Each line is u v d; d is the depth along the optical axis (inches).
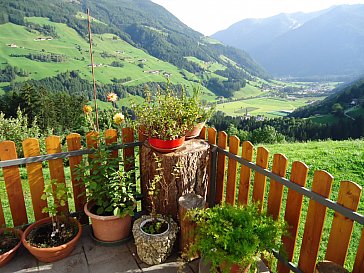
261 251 72.2
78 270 90.2
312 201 75.4
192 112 102.3
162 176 100.8
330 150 280.2
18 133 386.0
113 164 101.9
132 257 96.5
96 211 103.4
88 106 119.9
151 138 99.1
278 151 301.3
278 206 87.0
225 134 107.7
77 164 106.0
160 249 89.8
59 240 94.6
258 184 93.7
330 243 72.3
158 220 98.0
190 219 87.4
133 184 109.2
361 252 66.2
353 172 214.5
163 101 104.3
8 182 96.9
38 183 101.7
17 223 102.3
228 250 69.9
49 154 99.7
